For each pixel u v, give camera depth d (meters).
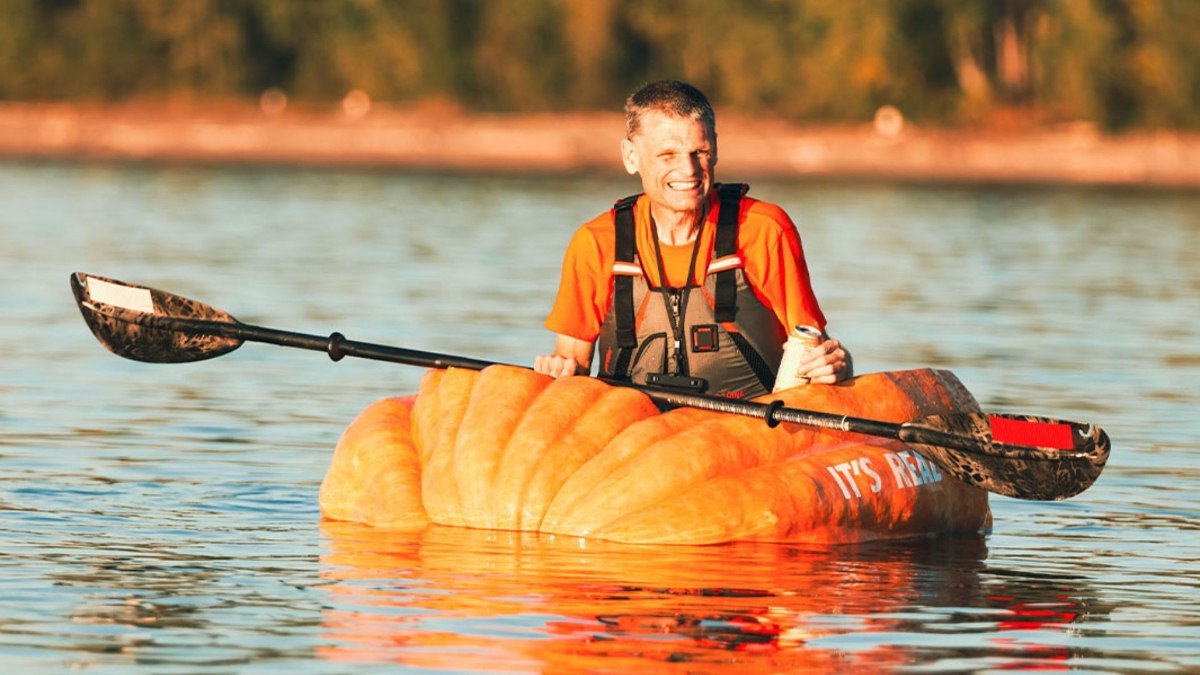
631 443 16.53
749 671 11.70
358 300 39.44
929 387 17.92
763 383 17.23
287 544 15.64
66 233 58.75
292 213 71.19
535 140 120.31
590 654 12.02
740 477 16.34
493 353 30.42
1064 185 101.88
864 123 127.31
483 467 16.61
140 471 19.30
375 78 135.88
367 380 27.52
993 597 14.11
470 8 136.38
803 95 128.75
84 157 114.88
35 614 12.93
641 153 16.83
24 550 15.11
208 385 26.67
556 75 134.50
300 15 138.50
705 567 14.92
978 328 35.91
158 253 51.56
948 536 16.95
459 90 135.12
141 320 18.14
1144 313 39.53
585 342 17.69
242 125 125.19
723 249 17.02
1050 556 15.89
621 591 13.95
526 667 11.70
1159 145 117.50
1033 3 127.12
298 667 11.66
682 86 16.84
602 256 17.36
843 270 49.84
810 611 13.43
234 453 20.66
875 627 12.98
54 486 18.25
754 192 90.44
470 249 55.25
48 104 140.88
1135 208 81.06
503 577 14.36
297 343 17.92
